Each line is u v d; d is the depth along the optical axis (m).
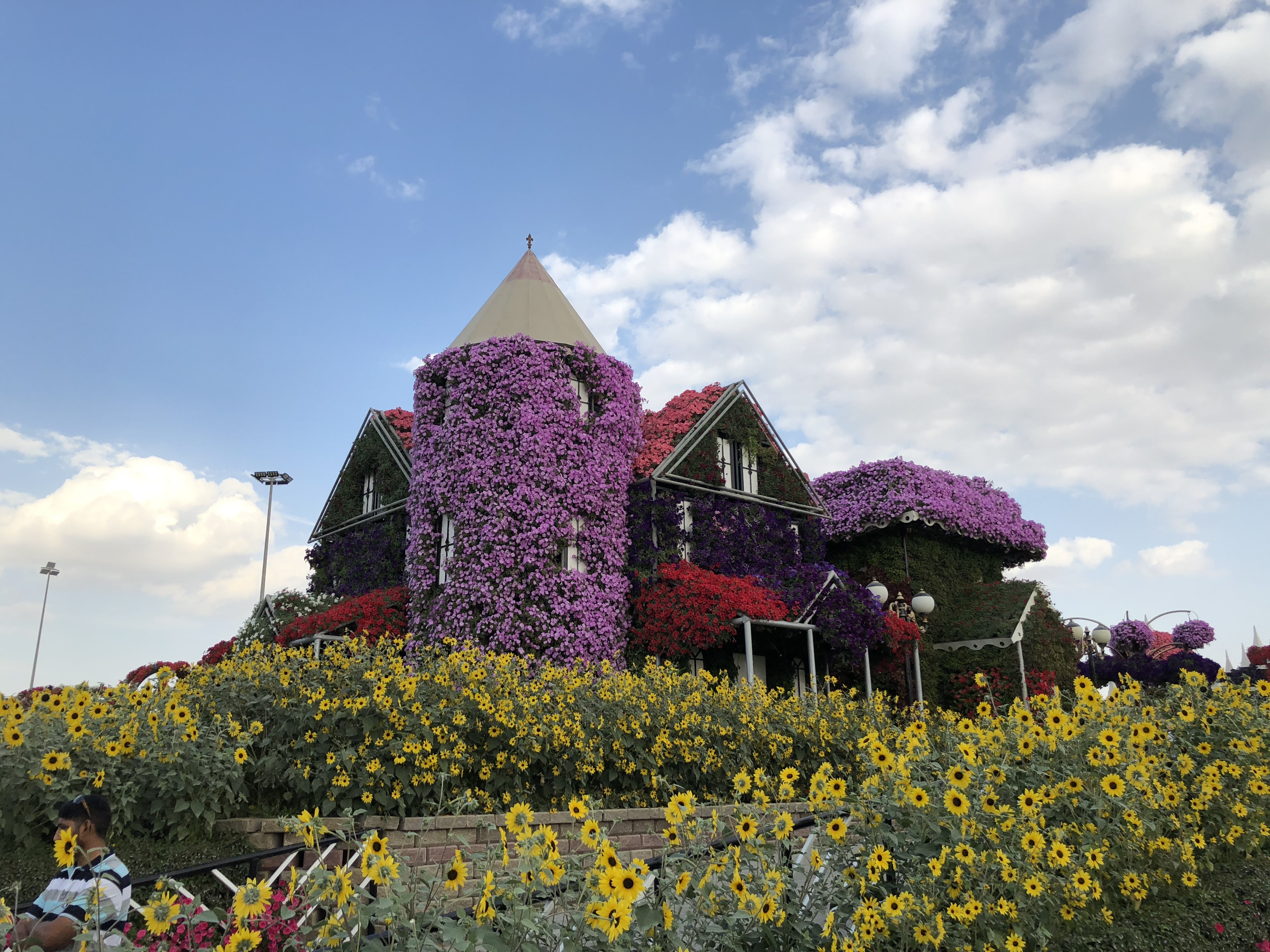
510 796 7.37
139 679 15.65
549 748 7.84
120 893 3.54
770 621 16.09
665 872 3.57
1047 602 21.20
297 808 6.38
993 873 4.38
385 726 6.83
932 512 21.36
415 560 16.64
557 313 18.09
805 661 18.69
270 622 19.02
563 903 3.23
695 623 15.76
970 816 4.45
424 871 3.58
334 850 5.53
